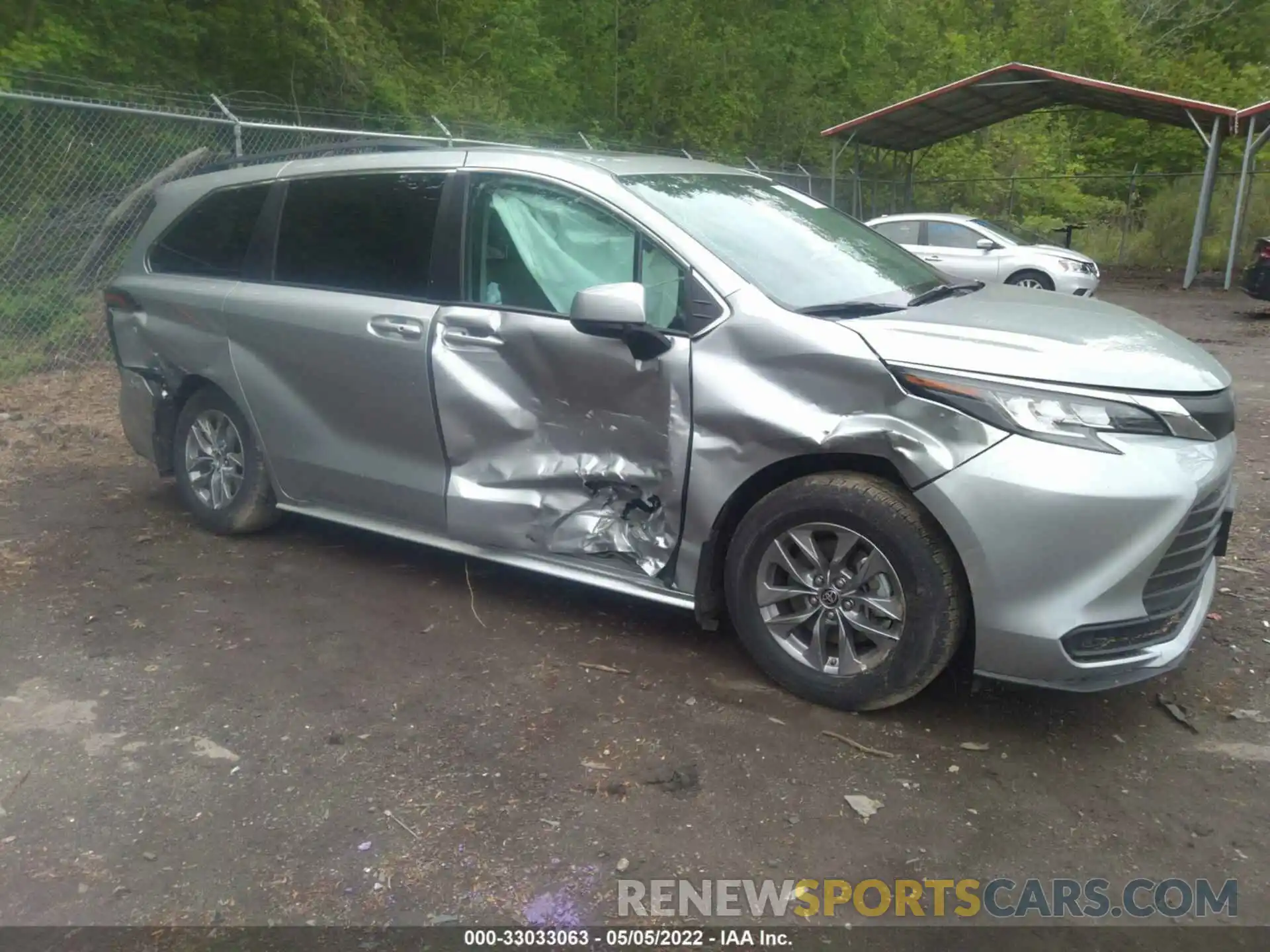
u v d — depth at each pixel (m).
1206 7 35.75
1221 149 26.59
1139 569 3.17
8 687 3.80
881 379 3.38
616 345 3.81
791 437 3.49
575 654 4.06
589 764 3.32
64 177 10.34
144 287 5.36
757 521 3.63
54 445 7.07
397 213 4.49
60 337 9.33
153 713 3.64
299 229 4.83
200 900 2.73
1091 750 3.42
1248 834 3.01
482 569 4.93
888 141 24.02
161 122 11.17
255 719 3.60
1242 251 22.08
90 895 2.75
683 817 3.06
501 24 18.12
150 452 5.54
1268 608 4.49
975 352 3.31
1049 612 3.21
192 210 5.35
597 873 2.82
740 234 4.04
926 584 3.35
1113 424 3.21
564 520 4.08
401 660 4.03
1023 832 3.01
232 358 4.96
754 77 24.05
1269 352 11.60
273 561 5.03
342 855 2.90
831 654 3.65
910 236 16.39
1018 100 21.53
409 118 14.59
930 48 29.33
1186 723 3.58
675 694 3.75
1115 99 20.22
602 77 21.84
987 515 3.20
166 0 13.20
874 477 3.47
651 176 4.21
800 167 23.59
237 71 14.31
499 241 4.19
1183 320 14.84
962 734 3.50
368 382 4.46
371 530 4.75
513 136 16.11
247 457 5.11
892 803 3.13
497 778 3.25
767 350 3.56
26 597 4.59
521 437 4.11
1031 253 15.48
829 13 26.56
